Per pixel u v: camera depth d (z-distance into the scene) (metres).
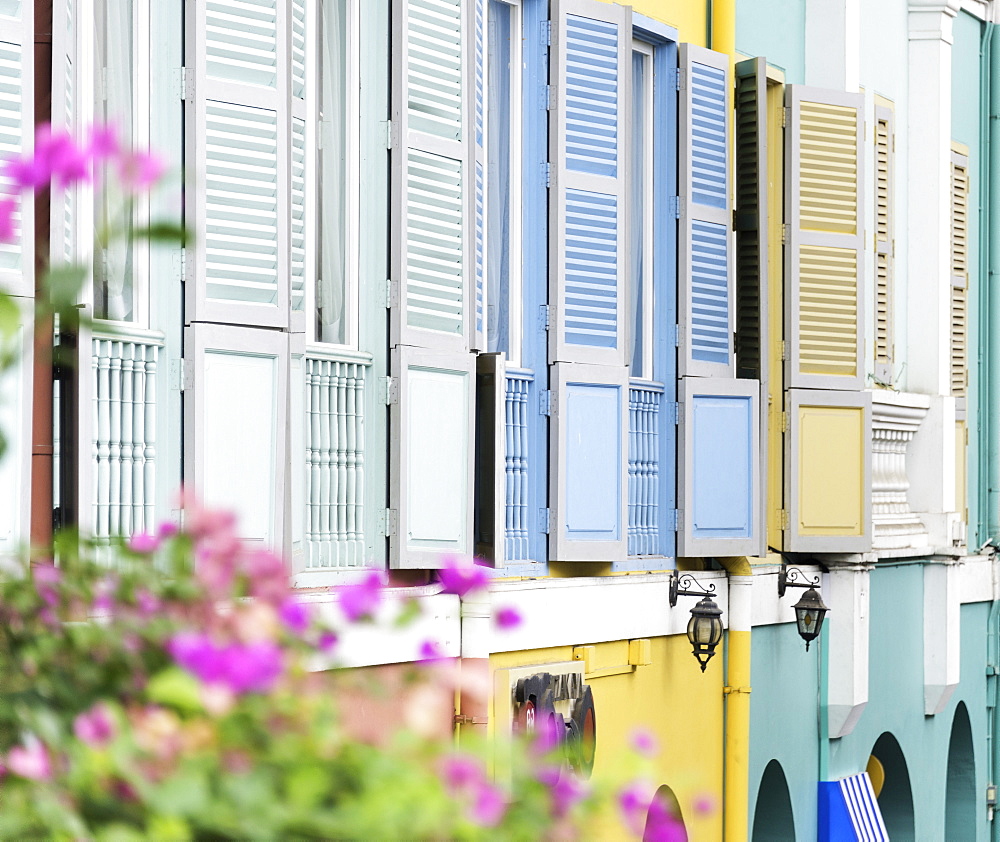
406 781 3.39
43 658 3.67
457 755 3.72
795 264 17.58
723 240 15.85
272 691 3.56
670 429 15.30
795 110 17.66
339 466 11.01
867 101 20.58
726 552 15.58
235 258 9.63
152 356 9.24
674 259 15.36
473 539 11.81
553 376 13.42
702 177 15.60
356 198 11.28
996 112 24.83
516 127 13.53
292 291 10.23
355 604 4.41
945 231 22.02
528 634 12.72
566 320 13.52
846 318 17.84
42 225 8.24
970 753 23.94
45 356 8.47
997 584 24.67
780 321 17.59
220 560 4.17
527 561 13.11
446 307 11.69
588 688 13.35
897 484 21.12
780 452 17.58
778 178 17.75
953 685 21.92
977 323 24.42
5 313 3.22
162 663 3.70
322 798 3.36
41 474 8.45
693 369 15.34
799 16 18.55
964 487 23.30
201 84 9.49
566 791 3.96
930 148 21.91
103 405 8.84
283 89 9.90
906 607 21.19
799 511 17.56
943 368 21.91
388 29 11.38
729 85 16.08
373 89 11.36
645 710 14.76
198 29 9.48
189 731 3.27
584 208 13.73
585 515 13.52
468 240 11.87
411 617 4.52
